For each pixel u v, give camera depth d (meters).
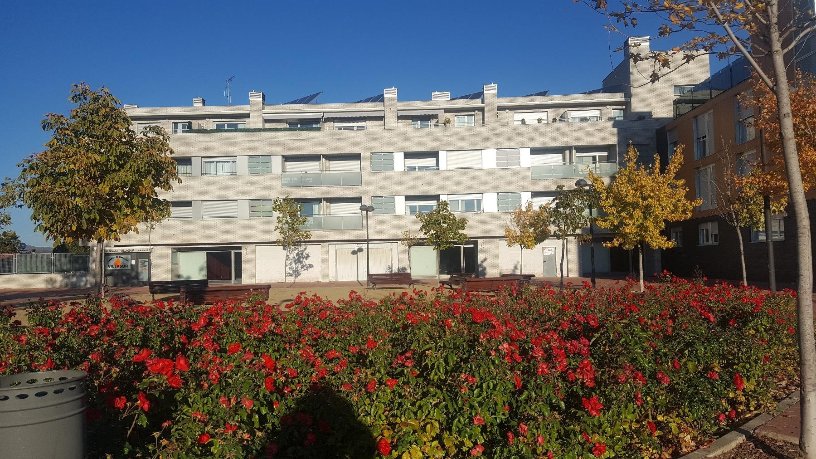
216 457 3.45
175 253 37.78
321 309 6.18
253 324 5.20
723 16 4.95
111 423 4.05
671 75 41.12
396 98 40.88
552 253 38.09
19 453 2.76
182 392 3.76
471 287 20.61
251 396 3.72
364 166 38.00
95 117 17.64
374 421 4.03
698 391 5.08
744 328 6.70
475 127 38.22
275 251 37.91
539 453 3.77
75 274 37.81
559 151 38.75
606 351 4.82
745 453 4.82
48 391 2.85
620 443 4.33
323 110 41.53
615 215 21.41
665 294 7.93
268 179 37.53
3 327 5.61
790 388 6.90
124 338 5.16
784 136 4.73
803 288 4.62
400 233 37.62
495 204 37.75
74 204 17.00
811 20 4.97
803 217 4.63
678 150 21.61
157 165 18.84
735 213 22.95
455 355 4.25
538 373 4.04
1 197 17.72
